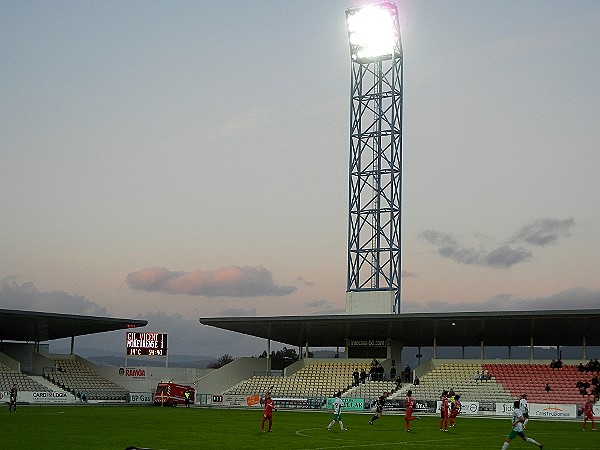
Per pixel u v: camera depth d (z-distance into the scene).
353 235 115.38
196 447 42.25
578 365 99.00
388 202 114.12
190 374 117.38
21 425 56.78
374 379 104.25
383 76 117.81
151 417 70.94
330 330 108.19
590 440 50.19
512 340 110.38
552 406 83.12
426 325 100.69
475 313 93.62
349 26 117.31
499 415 85.62
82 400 104.38
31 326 106.12
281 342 122.38
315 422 67.19
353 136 117.81
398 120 116.19
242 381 112.31
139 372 114.19
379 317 97.81
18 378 103.06
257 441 46.47
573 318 91.00
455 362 105.00
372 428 60.28
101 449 39.94
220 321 105.00
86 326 108.25
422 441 47.97
